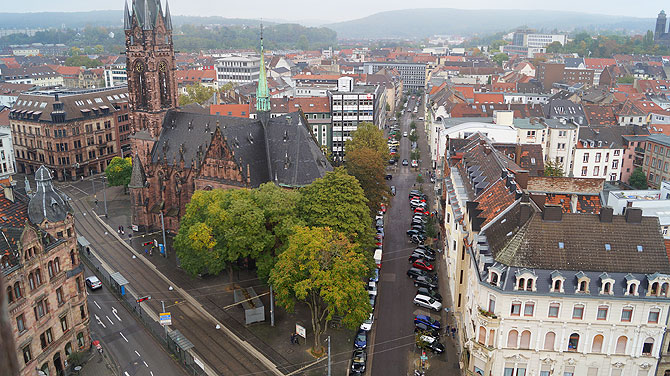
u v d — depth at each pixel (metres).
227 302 99.88
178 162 129.62
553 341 68.56
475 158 114.94
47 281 75.19
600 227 70.56
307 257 81.38
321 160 123.00
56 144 175.38
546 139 168.50
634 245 69.25
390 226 136.75
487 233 78.06
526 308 67.50
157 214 133.88
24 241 70.50
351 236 98.00
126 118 199.38
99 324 92.75
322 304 98.44
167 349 85.75
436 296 99.88
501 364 69.69
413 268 110.38
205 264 98.25
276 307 98.00
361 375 78.94
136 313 95.75
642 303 65.88
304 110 193.62
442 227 130.12
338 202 99.31
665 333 67.50
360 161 126.81
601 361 68.56
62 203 81.06
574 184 101.88
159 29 134.62
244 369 80.75
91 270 112.31
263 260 97.50
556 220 70.81
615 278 67.06
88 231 134.75
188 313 96.19
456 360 82.75
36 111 178.75
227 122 128.38
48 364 75.94
